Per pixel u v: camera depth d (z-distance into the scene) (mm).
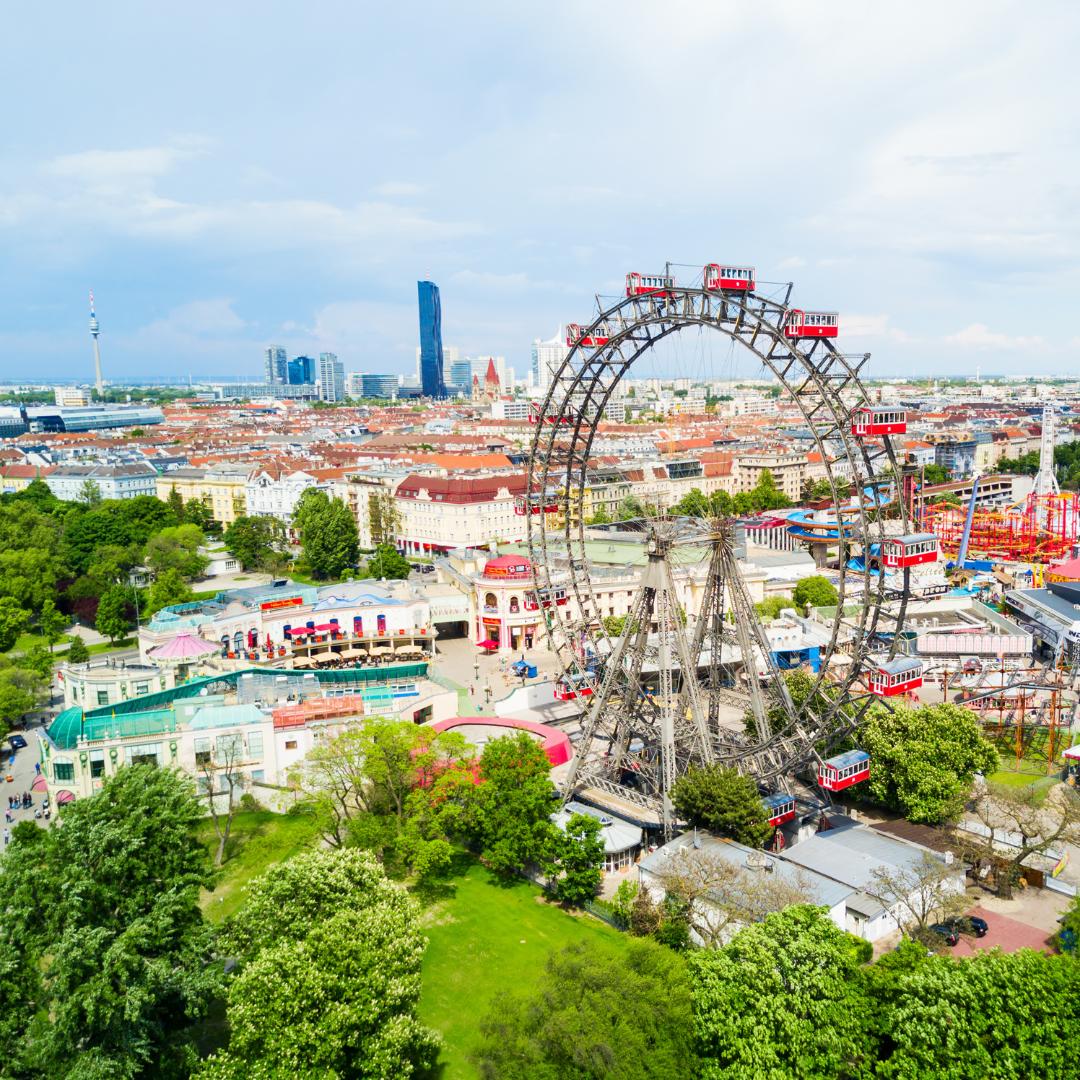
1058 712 176125
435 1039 84125
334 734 151375
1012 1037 72125
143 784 98625
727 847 122188
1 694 183125
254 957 88375
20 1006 82188
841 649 139125
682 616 145500
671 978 81938
